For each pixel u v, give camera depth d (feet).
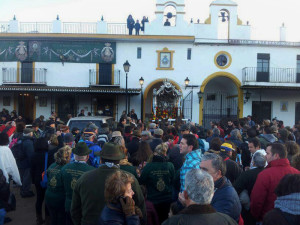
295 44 63.72
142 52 63.41
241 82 63.67
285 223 7.59
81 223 10.78
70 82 62.95
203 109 67.36
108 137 26.86
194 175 7.38
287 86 61.52
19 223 18.78
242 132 31.76
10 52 62.64
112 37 61.87
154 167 14.15
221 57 64.08
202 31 64.08
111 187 8.63
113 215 8.39
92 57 62.90
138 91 58.34
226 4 64.28
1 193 14.60
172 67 63.46
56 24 62.85
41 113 63.72
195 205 7.13
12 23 62.64
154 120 52.65
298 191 7.73
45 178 17.33
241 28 64.64
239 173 14.42
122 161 13.99
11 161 17.89
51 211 14.28
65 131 25.05
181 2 63.21
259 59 64.18
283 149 11.47
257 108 65.10
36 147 18.89
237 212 9.41
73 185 12.87
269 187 11.05
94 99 63.26
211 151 15.38
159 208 14.01
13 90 57.72
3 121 49.49
